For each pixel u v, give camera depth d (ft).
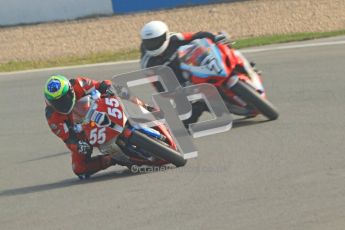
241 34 200.75
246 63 115.85
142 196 83.66
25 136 127.54
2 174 106.42
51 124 91.61
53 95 87.81
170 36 113.19
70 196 88.17
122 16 223.92
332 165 87.66
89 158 94.53
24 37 217.77
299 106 122.21
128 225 74.74
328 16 209.56
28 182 100.01
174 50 112.88
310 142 99.81
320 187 79.97
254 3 225.35
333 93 127.85
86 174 95.14
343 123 108.06
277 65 155.74
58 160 110.73
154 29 110.01
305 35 187.73
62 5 225.97
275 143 101.71
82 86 91.15
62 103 88.58
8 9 225.35
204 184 85.56
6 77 176.45
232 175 88.28
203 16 216.33
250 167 91.09
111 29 215.51
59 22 225.97
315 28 200.23
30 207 86.28
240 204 77.25
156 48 111.04
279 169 88.58
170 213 76.79
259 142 103.35
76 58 194.80
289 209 74.38
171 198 81.71
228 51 113.70
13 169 108.58
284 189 80.64
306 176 84.48
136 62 178.29
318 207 74.08
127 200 82.94
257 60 163.53
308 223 70.33
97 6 225.97
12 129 132.67
